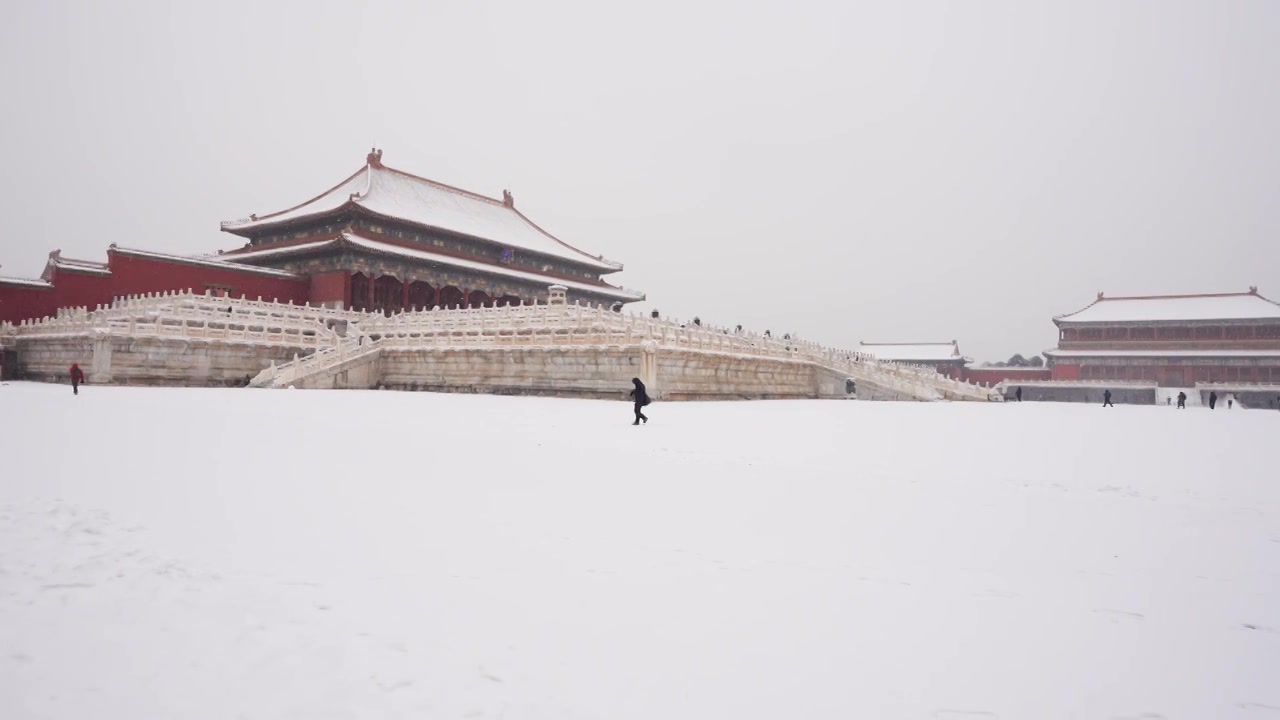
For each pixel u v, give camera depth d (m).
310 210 81.25
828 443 19.05
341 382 47.16
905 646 5.48
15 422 18.88
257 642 5.32
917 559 7.84
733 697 4.61
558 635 5.58
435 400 34.94
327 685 4.69
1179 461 16.55
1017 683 4.86
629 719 4.29
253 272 68.12
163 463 12.75
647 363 37.72
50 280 55.47
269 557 7.35
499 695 4.60
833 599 6.51
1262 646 5.56
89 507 9.24
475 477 12.23
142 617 5.73
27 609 5.84
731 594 6.61
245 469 12.32
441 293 84.88
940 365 132.75
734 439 19.58
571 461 14.50
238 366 46.28
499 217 100.88
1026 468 14.88
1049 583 7.07
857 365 58.97
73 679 4.69
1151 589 6.92
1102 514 10.32
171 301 48.31
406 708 4.40
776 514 9.97
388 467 12.98
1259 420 34.66
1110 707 4.53
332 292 71.62
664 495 11.13
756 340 52.34
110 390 35.66
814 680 4.88
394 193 86.00
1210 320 102.69
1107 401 59.06
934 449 18.14
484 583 6.74
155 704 4.38
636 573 7.18
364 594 6.36
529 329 44.88
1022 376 115.69
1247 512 10.55
